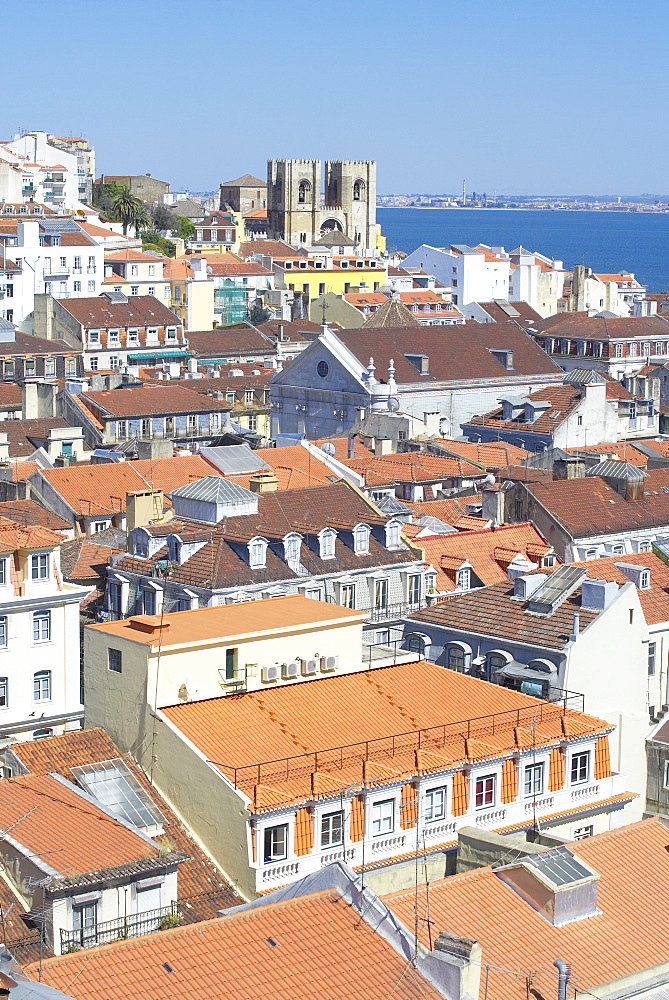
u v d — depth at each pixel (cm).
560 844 8562
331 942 6750
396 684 10294
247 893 8600
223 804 8769
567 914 7350
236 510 14300
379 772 9169
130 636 9600
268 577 13712
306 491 14925
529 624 11512
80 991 6309
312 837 8844
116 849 8212
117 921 7981
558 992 6762
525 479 18188
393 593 14438
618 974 7119
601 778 10256
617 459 18775
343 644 10400
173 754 9131
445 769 9331
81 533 16825
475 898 7350
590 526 16062
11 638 12431
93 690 9775
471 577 14888
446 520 16612
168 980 6431
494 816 9575
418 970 6650
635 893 7681
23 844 8125
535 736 9894
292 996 6444
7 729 12344
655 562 13500
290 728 9506
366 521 14638
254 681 9881
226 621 10206
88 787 9056
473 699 10325
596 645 11175
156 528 14088
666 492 17338
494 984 6862
